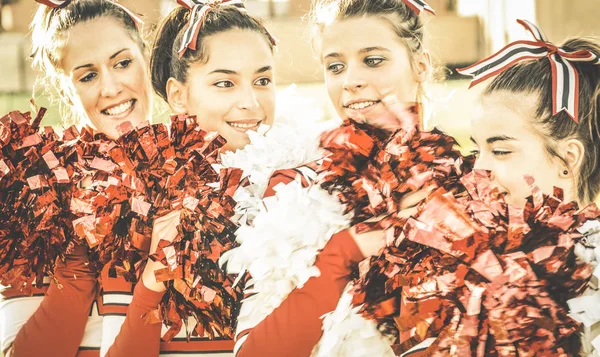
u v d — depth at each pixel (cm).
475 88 214
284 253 184
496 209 178
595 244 181
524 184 204
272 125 247
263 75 244
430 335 173
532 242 178
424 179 186
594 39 214
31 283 220
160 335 211
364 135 193
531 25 211
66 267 221
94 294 224
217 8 246
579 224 179
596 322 174
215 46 240
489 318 171
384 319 183
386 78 237
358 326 183
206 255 200
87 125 254
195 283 199
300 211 190
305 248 186
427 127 248
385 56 237
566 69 202
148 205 205
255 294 192
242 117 239
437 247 174
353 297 179
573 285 175
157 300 203
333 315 180
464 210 176
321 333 181
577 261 177
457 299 173
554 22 920
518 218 176
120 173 212
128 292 216
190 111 246
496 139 206
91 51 247
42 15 260
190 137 215
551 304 171
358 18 239
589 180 206
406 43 241
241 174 207
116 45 248
